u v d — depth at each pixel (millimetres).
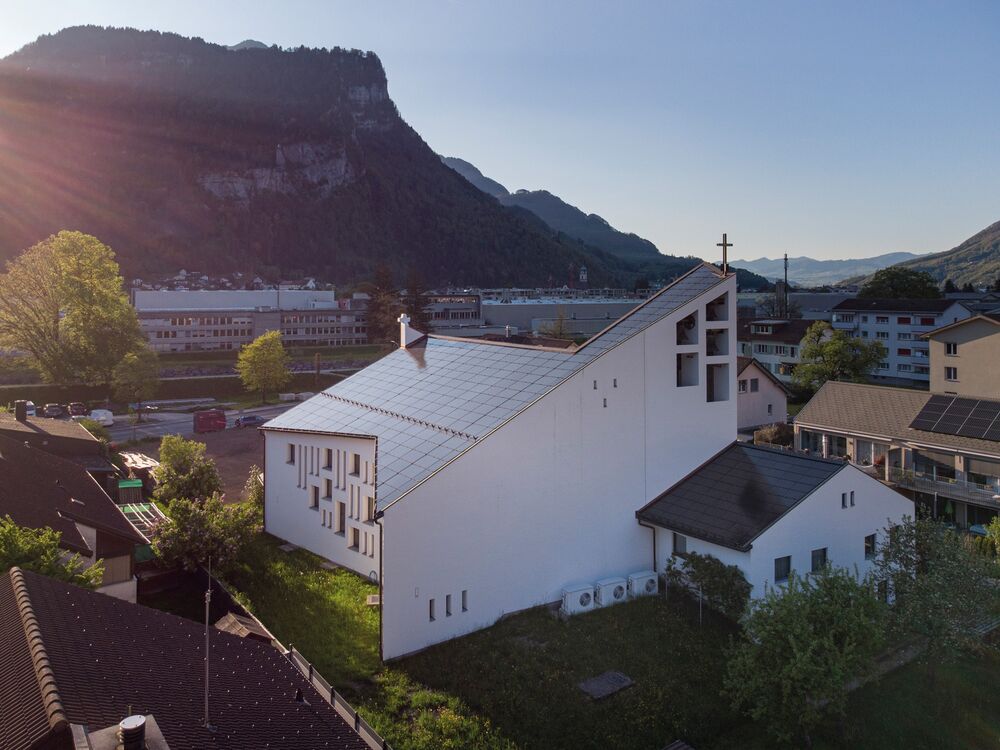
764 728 23672
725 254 37938
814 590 23984
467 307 143000
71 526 28375
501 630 29828
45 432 48344
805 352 73938
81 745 11070
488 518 30531
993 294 134000
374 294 137625
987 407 45844
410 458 31609
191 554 33531
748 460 36062
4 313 83250
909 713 24594
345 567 37062
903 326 94688
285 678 19156
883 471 48719
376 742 19641
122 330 86125
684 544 33531
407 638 28047
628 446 34781
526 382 35156
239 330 127438
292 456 42594
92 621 16922
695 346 36875
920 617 25828
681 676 26062
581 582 33469
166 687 15312
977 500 42188
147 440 69312
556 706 23938
